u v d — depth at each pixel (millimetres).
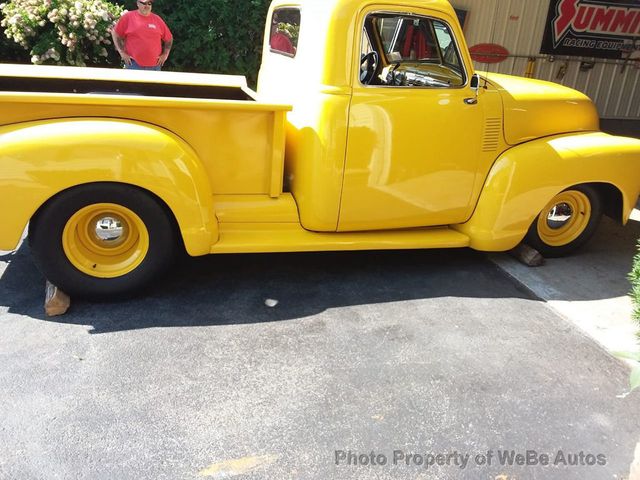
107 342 2980
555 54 9227
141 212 3119
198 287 3615
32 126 2885
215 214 3445
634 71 9766
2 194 2826
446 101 3562
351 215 3625
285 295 3586
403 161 3582
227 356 2932
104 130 2914
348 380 2807
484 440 2479
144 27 5898
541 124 3975
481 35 8766
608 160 3988
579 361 3076
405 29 3684
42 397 2561
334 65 3320
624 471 2350
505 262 4270
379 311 3463
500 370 2957
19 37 6152
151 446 2328
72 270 3152
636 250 4676
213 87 4105
